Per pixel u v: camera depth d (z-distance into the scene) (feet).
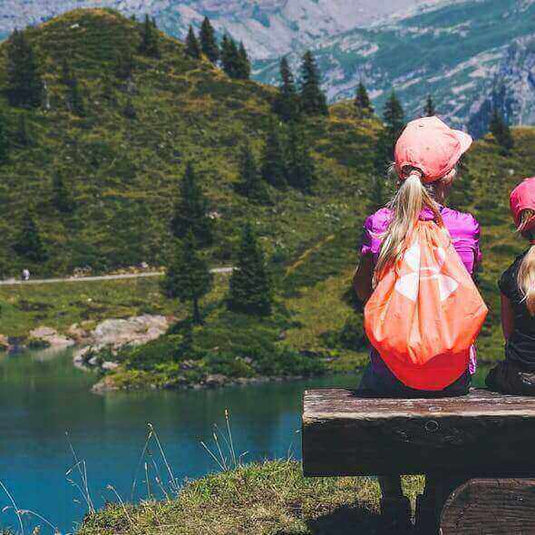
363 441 14.92
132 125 462.19
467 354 15.19
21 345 273.54
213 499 25.11
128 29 574.56
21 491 99.50
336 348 247.09
